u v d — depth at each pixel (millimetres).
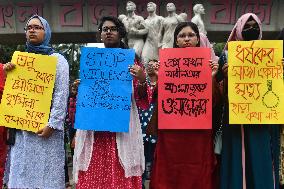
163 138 4648
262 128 4508
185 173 4574
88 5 14789
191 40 4711
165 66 4633
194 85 4570
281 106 4426
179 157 4590
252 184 4496
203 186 4543
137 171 4504
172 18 11906
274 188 4488
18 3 14945
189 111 4551
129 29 11820
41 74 4352
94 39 16031
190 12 14539
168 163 4613
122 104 4438
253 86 4465
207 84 4547
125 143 4430
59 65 4395
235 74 4492
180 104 4566
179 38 4746
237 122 4422
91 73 4531
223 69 4598
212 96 4641
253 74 4477
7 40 16266
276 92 4441
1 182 5023
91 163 4410
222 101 4730
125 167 4379
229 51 4523
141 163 4562
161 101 4594
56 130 4340
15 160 4277
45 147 4285
